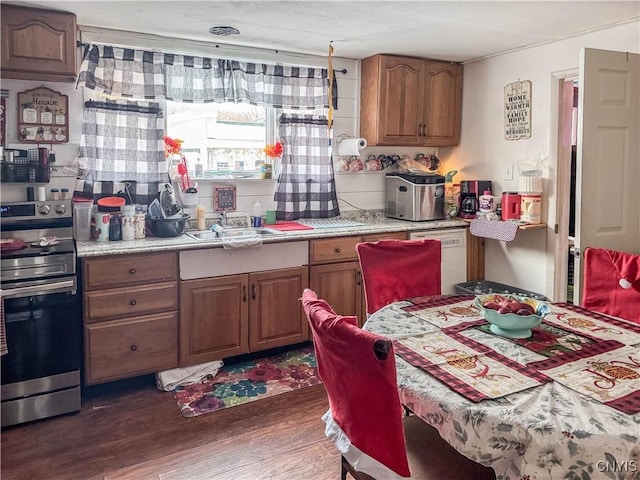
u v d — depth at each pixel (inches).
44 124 116.2
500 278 157.6
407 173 159.5
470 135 163.5
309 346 142.3
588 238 111.7
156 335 114.2
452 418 50.5
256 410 106.2
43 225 109.4
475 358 62.1
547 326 73.7
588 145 109.0
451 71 161.8
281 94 145.3
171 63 129.9
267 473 84.4
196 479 82.7
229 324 123.3
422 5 106.0
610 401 50.8
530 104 142.8
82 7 104.9
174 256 114.7
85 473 84.5
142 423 100.9
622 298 86.9
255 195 147.0
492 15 113.3
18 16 102.1
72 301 101.9
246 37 130.3
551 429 46.1
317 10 109.0
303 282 133.0
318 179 154.1
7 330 95.9
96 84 119.6
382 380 49.8
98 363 108.3
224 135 142.7
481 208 154.3
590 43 126.6
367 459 53.8
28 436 95.7
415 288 97.6
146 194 129.9
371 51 146.6
